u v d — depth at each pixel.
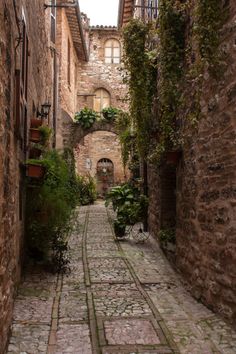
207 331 4.02
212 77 4.57
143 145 7.84
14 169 4.62
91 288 5.55
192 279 5.35
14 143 4.62
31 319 4.36
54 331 4.04
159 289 5.54
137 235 9.57
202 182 4.97
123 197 10.47
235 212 4.03
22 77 5.64
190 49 5.36
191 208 5.46
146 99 7.54
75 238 9.38
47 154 7.38
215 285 4.52
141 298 5.12
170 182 7.88
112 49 22.95
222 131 4.34
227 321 4.21
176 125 6.32
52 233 6.46
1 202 3.40
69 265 6.82
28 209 6.53
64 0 15.88
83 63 22.69
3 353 3.44
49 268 6.40
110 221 12.23
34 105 7.69
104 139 23.56
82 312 4.59
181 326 4.16
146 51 7.54
